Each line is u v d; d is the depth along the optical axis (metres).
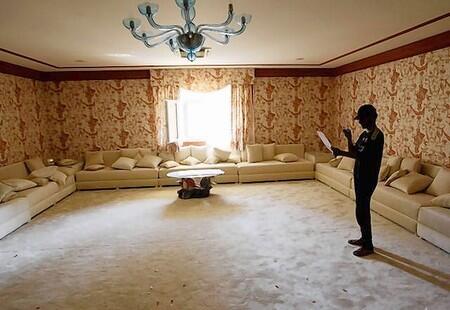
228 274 2.97
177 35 3.28
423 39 4.49
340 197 5.40
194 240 3.76
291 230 3.98
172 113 6.96
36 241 3.83
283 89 7.33
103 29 3.69
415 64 4.82
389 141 5.55
